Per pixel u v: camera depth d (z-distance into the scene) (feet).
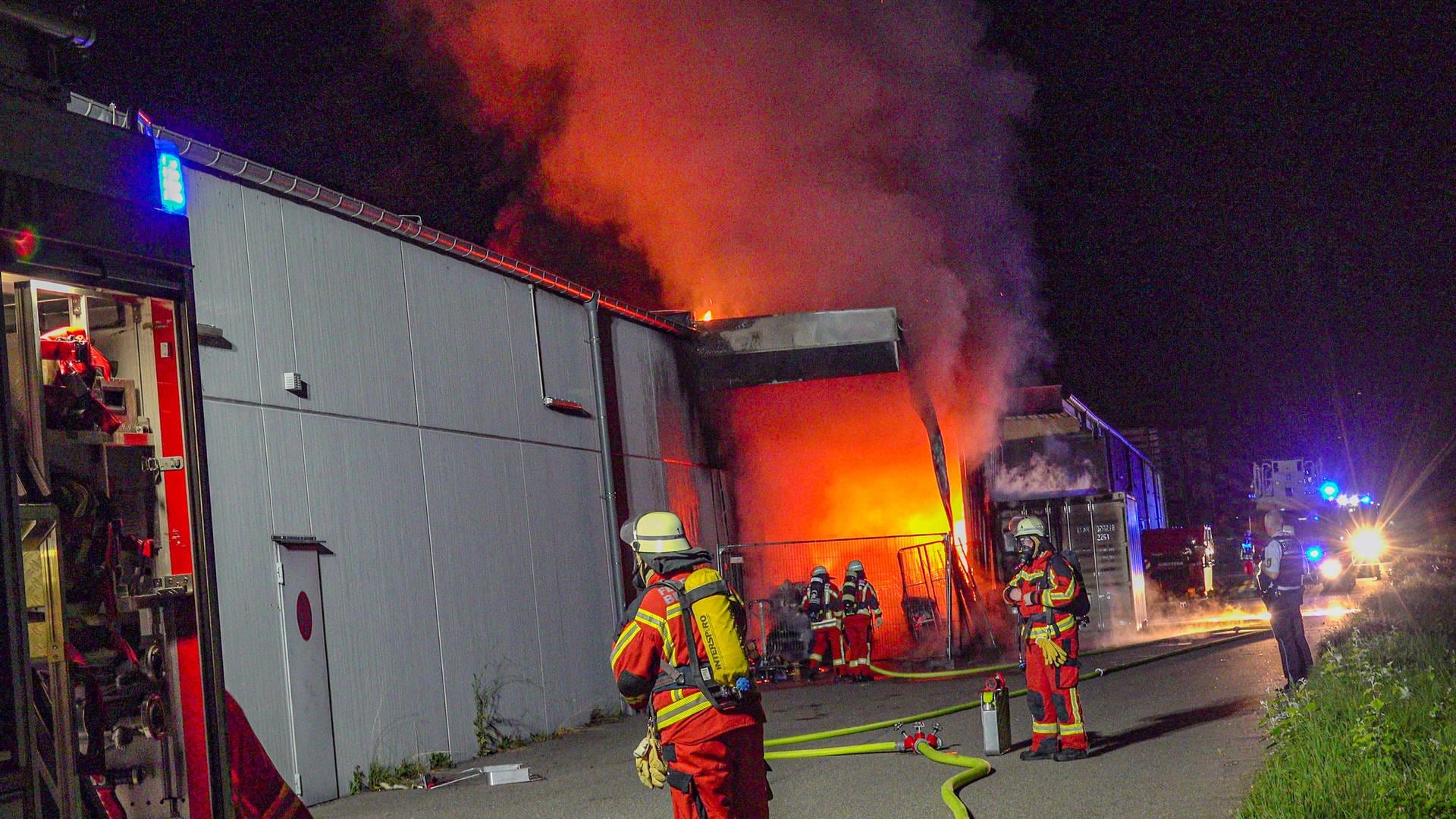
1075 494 69.72
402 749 33.37
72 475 14.87
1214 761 26.23
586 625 45.29
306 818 23.47
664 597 15.97
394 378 35.73
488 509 39.91
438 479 37.27
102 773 14.67
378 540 33.86
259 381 29.94
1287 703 28.60
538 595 42.11
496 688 38.50
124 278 14.61
